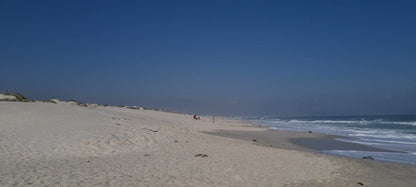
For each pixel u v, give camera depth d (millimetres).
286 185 8680
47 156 10875
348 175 10148
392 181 9602
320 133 30281
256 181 8867
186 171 9570
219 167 10312
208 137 19594
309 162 11891
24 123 16375
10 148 11477
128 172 9086
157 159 11297
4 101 25844
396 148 18719
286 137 25875
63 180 7840
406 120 62250
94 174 8633
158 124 23297
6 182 7363
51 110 21516
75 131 14867
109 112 28750
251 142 19500
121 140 14156
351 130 35312
